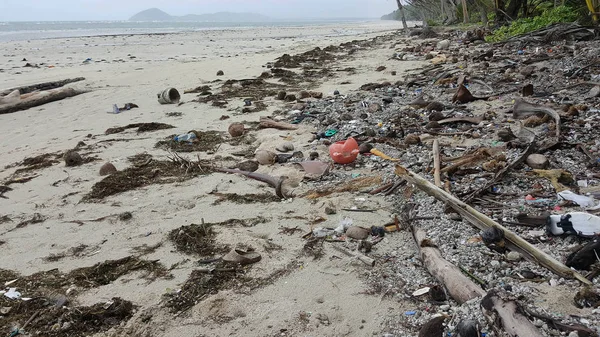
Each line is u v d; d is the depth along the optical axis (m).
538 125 6.52
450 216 4.16
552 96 8.07
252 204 5.01
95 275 3.82
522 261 3.42
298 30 61.06
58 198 5.44
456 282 3.12
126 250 4.19
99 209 5.10
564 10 17.44
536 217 3.89
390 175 5.37
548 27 15.34
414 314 3.06
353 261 3.77
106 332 3.14
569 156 5.29
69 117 9.73
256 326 3.11
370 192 5.03
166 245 4.25
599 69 9.72
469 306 2.84
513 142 5.66
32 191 5.70
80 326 3.19
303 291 3.46
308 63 16.66
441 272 3.28
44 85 13.02
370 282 3.49
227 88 12.05
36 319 3.28
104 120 9.30
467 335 2.61
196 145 7.23
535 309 2.87
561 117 6.56
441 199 4.33
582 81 8.95
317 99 10.03
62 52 26.44
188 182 5.73
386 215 4.51
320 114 8.56
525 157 5.14
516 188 4.61
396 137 6.77
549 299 2.96
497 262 3.40
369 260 3.71
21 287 3.68
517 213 4.11
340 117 7.97
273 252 4.01
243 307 3.31
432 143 6.24
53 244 4.37
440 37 23.88
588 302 2.88
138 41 36.59
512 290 3.07
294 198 5.08
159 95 10.58
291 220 4.58
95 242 4.37
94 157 6.84
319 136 7.09
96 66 18.94
